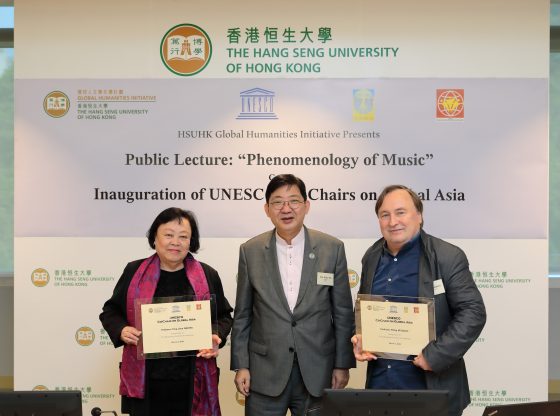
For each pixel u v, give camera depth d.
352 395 2.13
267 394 3.25
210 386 3.27
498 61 4.05
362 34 4.07
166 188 4.12
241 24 4.09
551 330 4.72
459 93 4.06
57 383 4.12
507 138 4.05
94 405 4.12
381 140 4.08
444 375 3.02
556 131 4.87
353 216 4.11
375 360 3.16
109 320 3.33
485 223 4.07
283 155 4.11
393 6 4.07
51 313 4.12
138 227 4.12
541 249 4.06
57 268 4.12
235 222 4.12
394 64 4.08
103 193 4.12
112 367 4.12
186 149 4.11
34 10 4.10
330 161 4.09
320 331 3.29
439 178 4.08
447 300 3.08
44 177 4.12
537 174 4.05
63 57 4.11
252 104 4.11
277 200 3.34
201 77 4.11
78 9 4.11
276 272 3.33
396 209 3.08
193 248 3.37
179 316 3.15
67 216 4.12
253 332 3.36
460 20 4.05
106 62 4.11
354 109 4.09
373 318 3.04
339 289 3.36
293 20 4.08
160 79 4.11
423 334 2.96
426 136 4.07
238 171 4.11
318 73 4.09
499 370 4.05
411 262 3.12
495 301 4.07
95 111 4.11
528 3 4.04
